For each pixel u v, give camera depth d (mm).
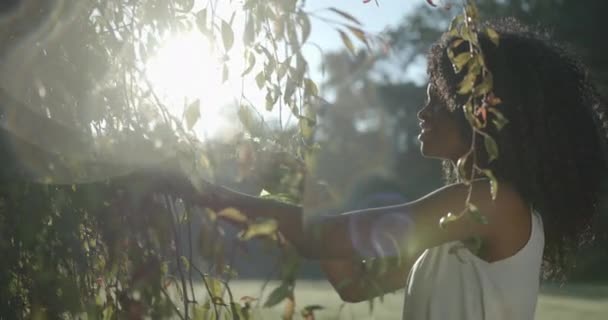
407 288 2229
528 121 2189
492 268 2107
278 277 1849
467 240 2090
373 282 2025
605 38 35469
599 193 2334
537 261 2162
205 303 2064
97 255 2172
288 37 2023
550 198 2207
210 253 1922
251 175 2107
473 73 1995
